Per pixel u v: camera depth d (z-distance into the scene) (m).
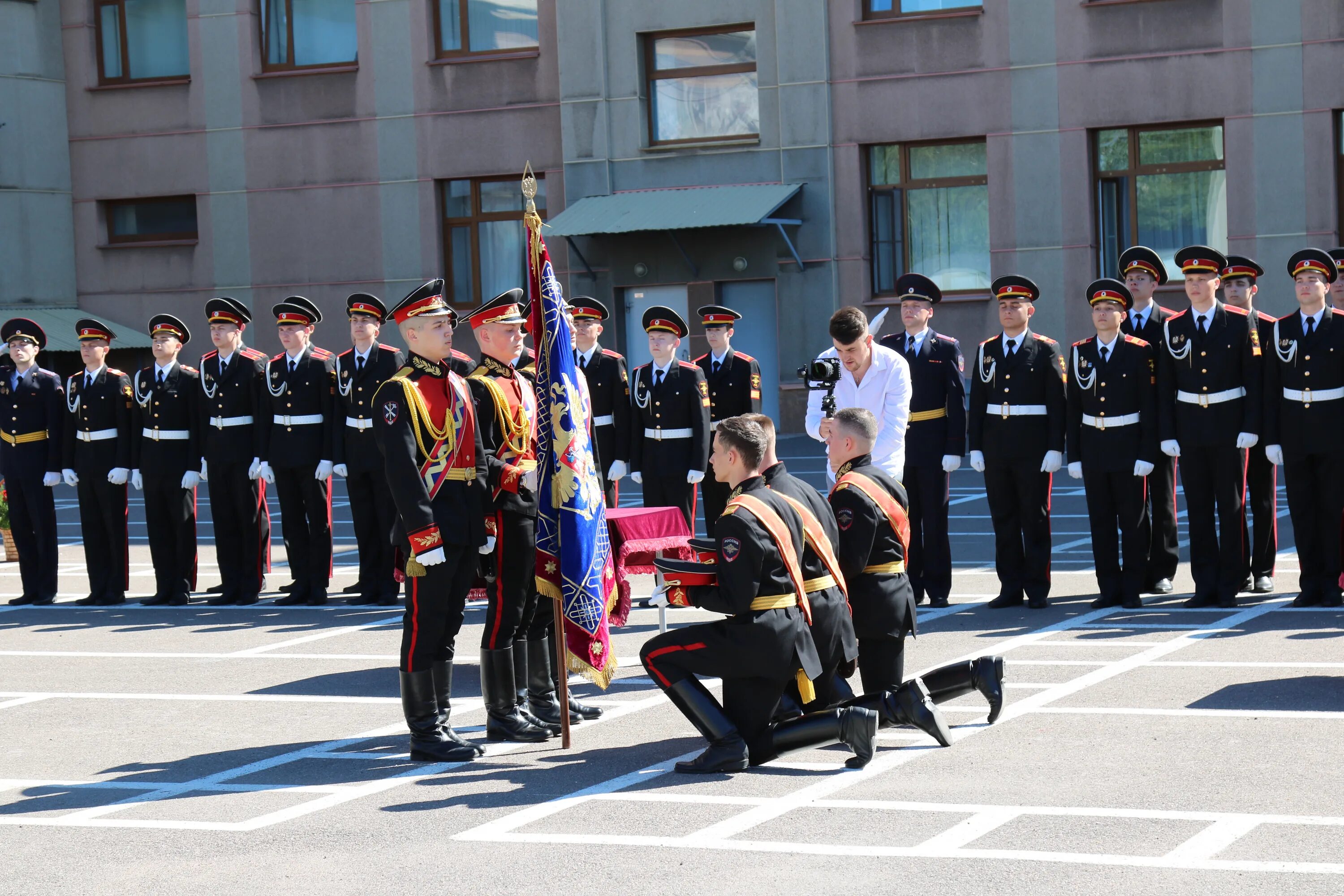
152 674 9.34
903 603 6.86
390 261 28.05
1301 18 23.05
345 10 28.19
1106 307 10.29
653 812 5.91
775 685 6.47
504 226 27.77
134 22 29.27
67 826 6.08
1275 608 9.98
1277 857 5.06
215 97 28.67
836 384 9.17
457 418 7.00
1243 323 10.13
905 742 6.89
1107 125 24.17
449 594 7.02
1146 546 10.38
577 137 26.89
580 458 7.11
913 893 4.85
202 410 12.37
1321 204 23.14
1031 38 24.47
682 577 6.42
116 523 12.59
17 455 12.65
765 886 4.98
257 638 10.48
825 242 25.84
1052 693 7.70
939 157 25.45
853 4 25.42
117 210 29.75
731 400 11.86
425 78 27.66
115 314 29.52
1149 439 10.22
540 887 5.07
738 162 26.28
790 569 6.40
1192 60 23.64
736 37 26.39
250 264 28.75
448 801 6.23
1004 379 10.54
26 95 28.92
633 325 27.12
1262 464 10.62
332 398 12.00
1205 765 6.24
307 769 6.88
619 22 26.64
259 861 5.50
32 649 10.40
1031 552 10.50
